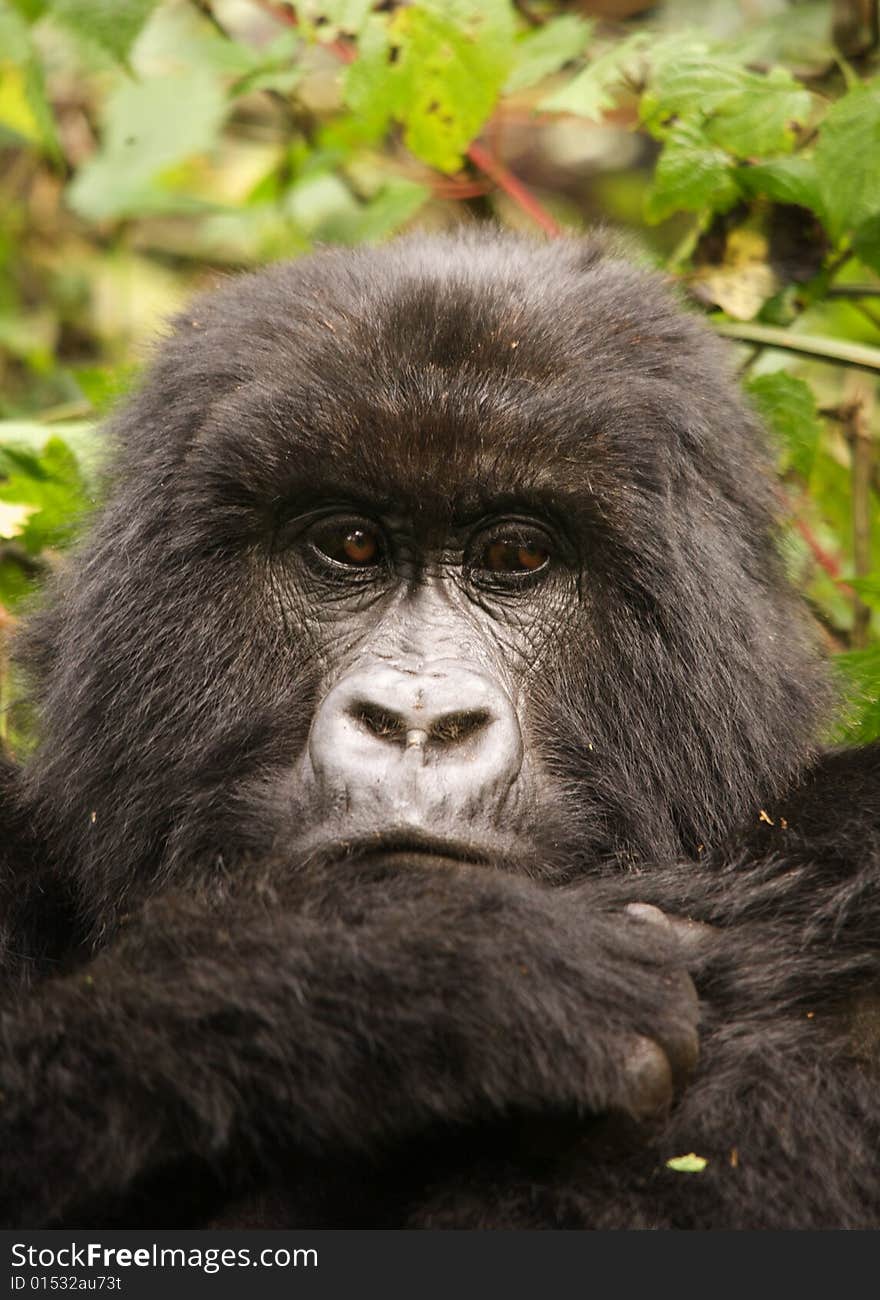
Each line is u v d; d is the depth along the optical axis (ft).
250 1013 19.70
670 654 25.59
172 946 20.98
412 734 23.26
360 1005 19.61
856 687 30.60
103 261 54.65
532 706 25.26
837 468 38.63
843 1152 22.11
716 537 26.63
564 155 62.39
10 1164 19.98
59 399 50.16
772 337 35.88
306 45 43.19
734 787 25.91
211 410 26.23
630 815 25.41
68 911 27.55
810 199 34.88
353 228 44.52
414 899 21.09
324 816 23.03
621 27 40.68
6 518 32.42
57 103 52.75
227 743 25.29
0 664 32.12
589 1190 20.93
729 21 49.98
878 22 39.01
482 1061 19.40
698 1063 22.57
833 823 25.67
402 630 25.18
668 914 24.54
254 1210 21.26
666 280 31.19
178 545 25.79
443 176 42.96
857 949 24.25
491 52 35.55
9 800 28.17
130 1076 19.53
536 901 20.99
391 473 25.08
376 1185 21.88
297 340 26.22
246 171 57.21
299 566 25.80
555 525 25.53
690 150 35.09
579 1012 19.85
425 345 25.45
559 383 25.36
